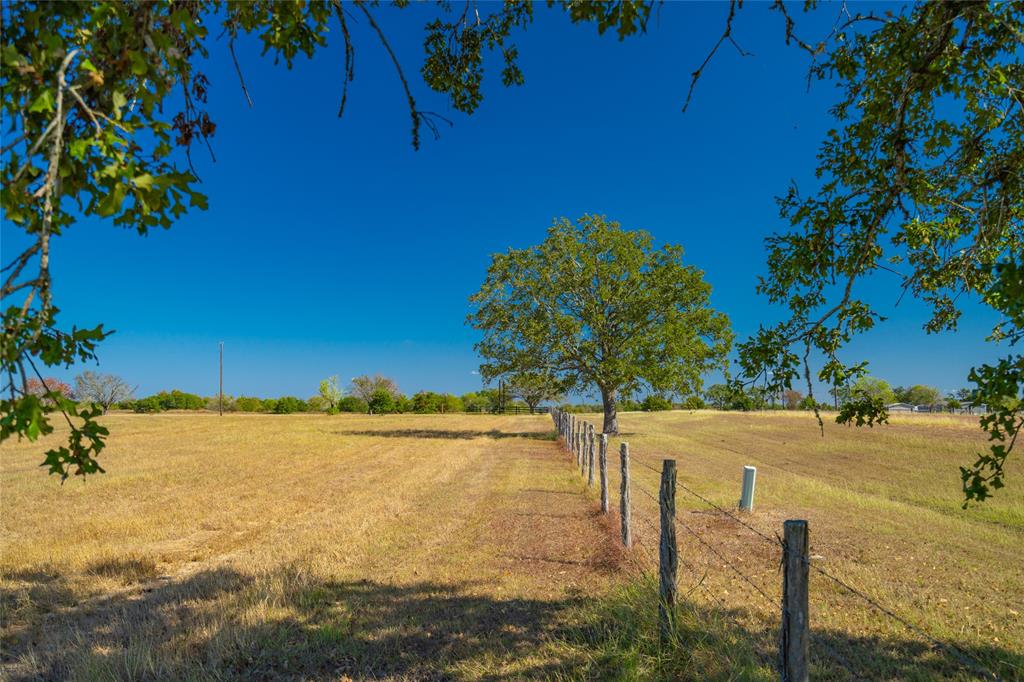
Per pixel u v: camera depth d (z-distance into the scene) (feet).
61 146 4.83
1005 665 14.70
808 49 9.55
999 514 35.06
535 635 16.39
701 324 95.71
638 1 8.41
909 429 89.71
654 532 29.25
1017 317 9.18
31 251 4.53
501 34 12.14
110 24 5.24
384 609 18.52
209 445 81.97
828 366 11.51
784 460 66.28
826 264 11.23
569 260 99.35
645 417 198.29
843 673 14.43
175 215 5.39
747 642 14.57
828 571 23.35
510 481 47.03
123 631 16.66
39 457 63.93
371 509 35.83
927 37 9.24
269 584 20.56
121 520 32.42
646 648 14.62
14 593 19.93
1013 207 9.57
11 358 4.41
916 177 10.55
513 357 100.73
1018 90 9.11
